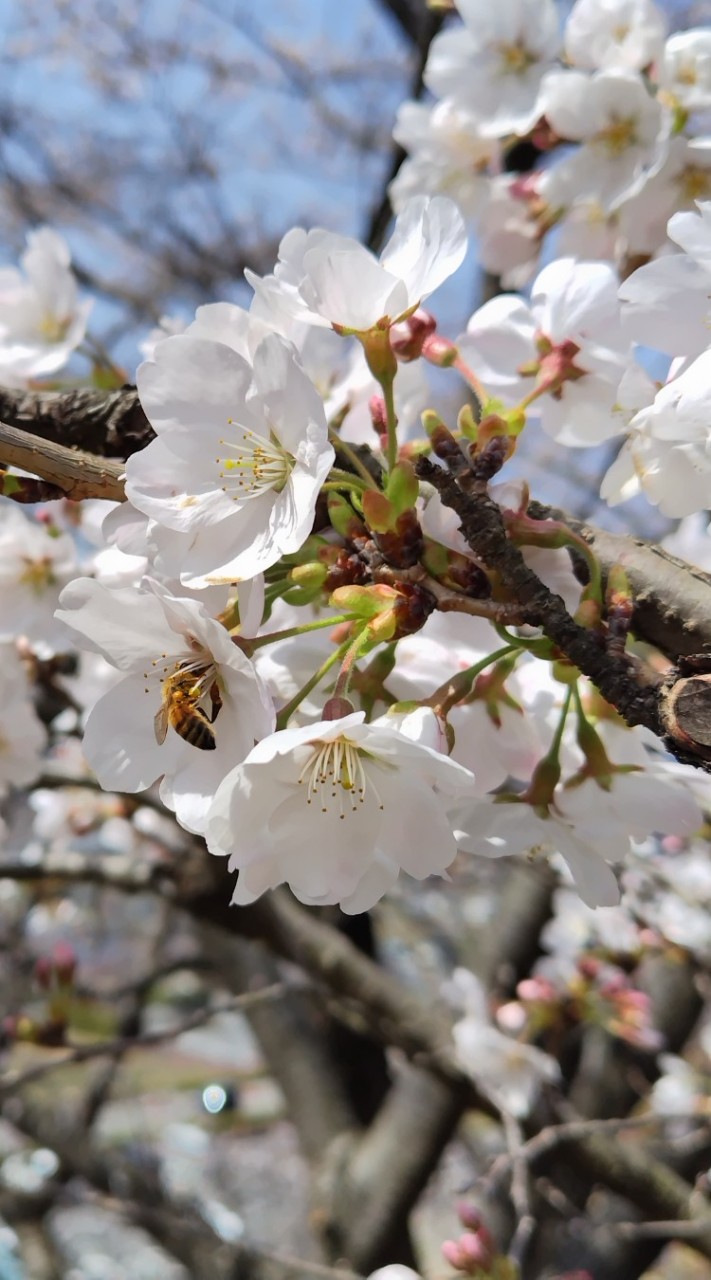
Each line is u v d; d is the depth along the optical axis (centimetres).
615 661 27
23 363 46
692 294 29
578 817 30
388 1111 91
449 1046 70
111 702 28
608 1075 96
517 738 32
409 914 113
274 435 28
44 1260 99
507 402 34
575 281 33
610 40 42
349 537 29
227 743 27
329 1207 85
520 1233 51
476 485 27
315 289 29
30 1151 106
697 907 67
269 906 74
